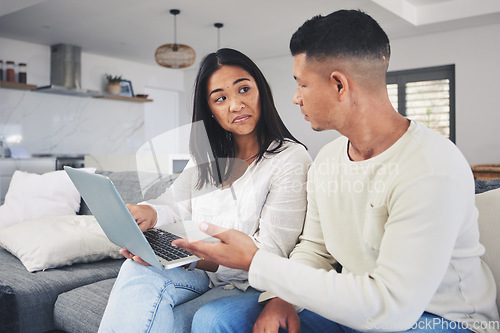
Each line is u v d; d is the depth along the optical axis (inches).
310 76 34.3
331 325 39.3
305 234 43.5
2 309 58.7
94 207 40.7
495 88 232.5
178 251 40.1
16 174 100.5
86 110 272.5
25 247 73.4
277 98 299.6
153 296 40.5
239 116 48.0
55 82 253.6
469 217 32.8
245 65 48.4
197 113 50.6
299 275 31.6
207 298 45.3
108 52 275.0
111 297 41.5
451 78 247.6
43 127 251.0
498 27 230.2
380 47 33.4
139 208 48.6
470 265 33.9
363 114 34.0
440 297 33.5
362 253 36.1
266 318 35.3
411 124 33.7
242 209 47.1
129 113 298.7
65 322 59.8
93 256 75.3
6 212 92.9
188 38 248.5
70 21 211.9
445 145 31.9
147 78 311.6
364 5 195.8
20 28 221.8
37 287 62.5
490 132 234.8
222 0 187.8
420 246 29.0
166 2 189.0
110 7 193.5
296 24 224.7
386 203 32.7
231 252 33.8
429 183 29.9
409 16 221.8
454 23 227.9
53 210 93.4
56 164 150.0
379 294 29.5
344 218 37.4
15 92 238.7
